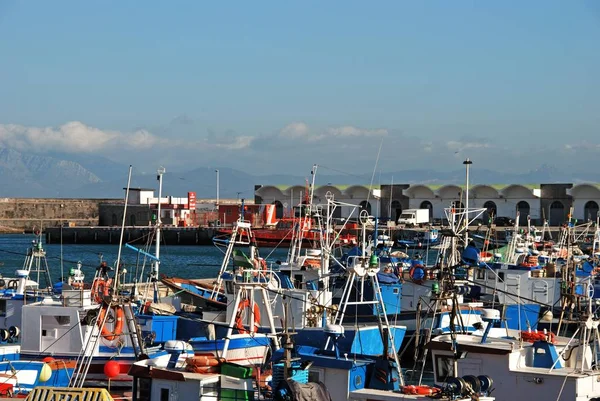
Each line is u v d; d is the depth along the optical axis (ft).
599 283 195.52
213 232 549.13
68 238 600.80
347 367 101.24
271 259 358.43
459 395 89.45
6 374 112.06
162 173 180.34
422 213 496.23
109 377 110.11
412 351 147.43
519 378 103.24
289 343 98.58
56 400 84.89
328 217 179.83
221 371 94.43
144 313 142.20
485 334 109.19
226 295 150.71
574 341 112.16
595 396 102.22
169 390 93.15
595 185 510.58
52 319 122.42
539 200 523.70
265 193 589.73
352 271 127.13
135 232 585.22
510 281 186.09
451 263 147.13
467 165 191.31
